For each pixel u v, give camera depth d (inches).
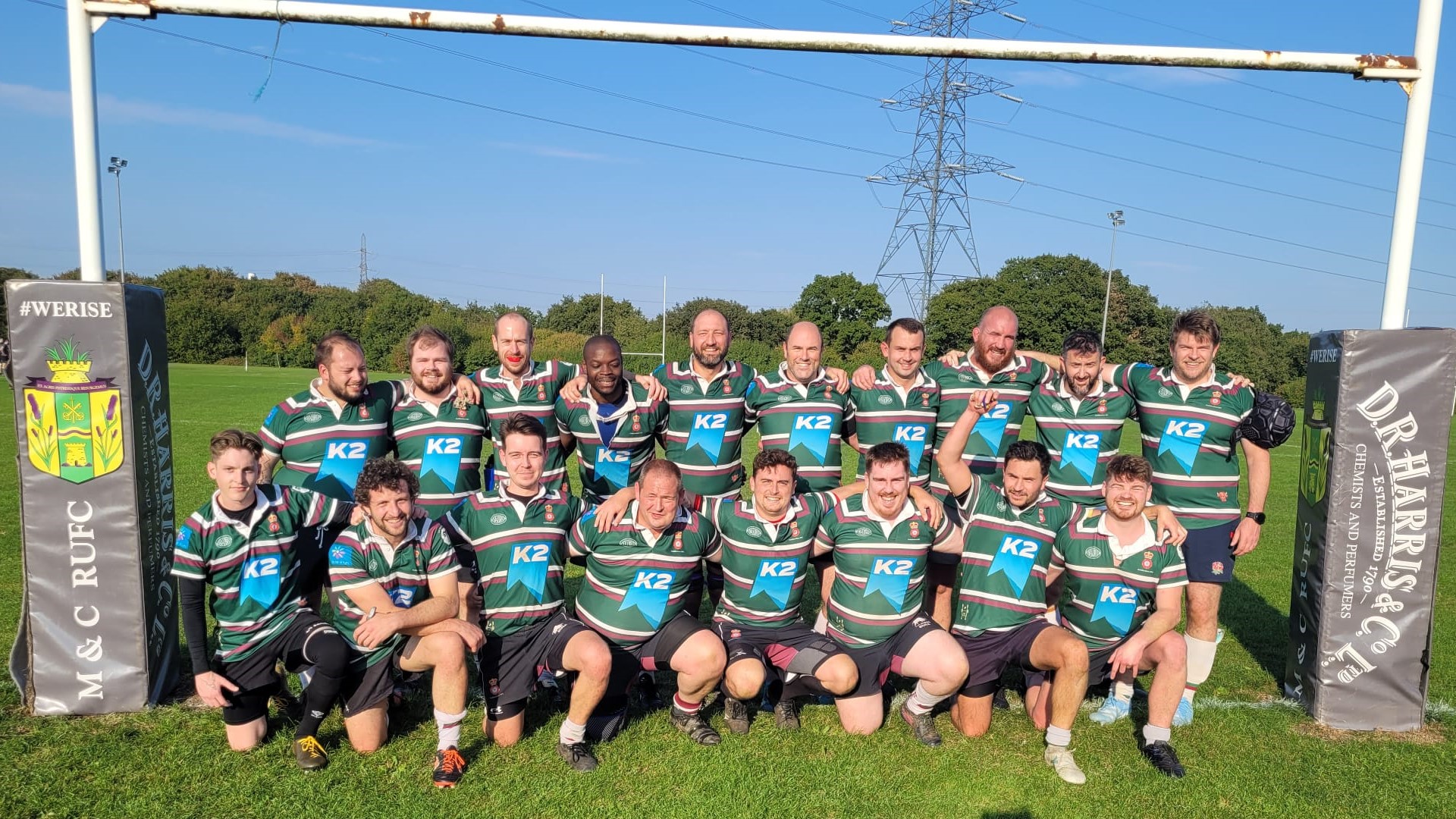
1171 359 190.1
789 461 166.9
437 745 159.8
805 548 174.6
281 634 156.9
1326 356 182.4
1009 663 171.9
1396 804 148.4
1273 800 148.9
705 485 209.9
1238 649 231.1
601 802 140.6
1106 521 171.8
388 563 156.6
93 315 164.4
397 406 195.0
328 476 188.7
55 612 167.0
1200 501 187.6
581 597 172.4
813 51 182.2
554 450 207.8
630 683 175.3
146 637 170.9
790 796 144.4
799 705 184.2
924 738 166.7
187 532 150.5
